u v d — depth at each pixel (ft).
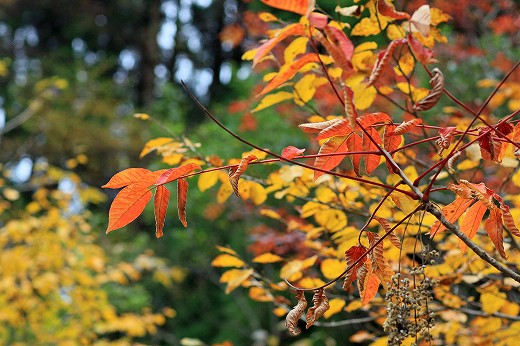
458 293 9.71
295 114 17.99
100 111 44.50
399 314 5.33
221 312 32.24
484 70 20.75
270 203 19.75
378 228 11.07
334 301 8.73
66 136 42.09
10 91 46.14
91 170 43.60
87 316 18.54
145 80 52.11
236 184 5.08
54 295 18.37
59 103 44.45
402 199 5.48
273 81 5.37
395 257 8.44
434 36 7.64
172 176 5.23
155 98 52.34
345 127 5.32
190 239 27.96
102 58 55.11
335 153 5.34
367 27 7.97
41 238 18.04
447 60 20.08
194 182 24.27
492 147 5.40
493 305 8.55
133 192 5.30
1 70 27.91
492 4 22.63
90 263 18.02
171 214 25.89
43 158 42.96
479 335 8.94
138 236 32.89
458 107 17.19
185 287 33.81
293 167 8.41
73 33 55.36
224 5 46.83
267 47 5.00
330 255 9.09
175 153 8.91
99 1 56.18
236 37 18.79
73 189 19.02
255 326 27.91
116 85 51.65
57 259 17.97
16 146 42.27
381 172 13.70
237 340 29.40
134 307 26.22
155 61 51.83
